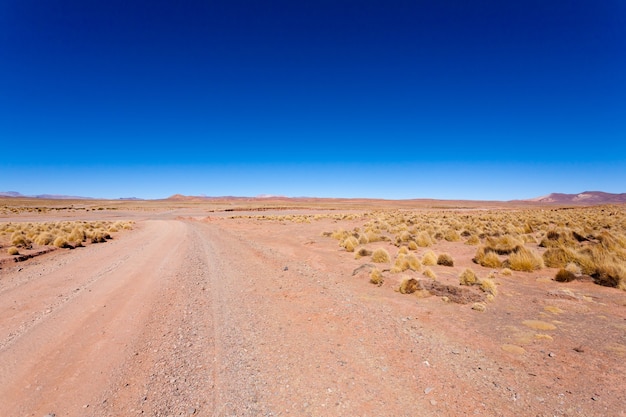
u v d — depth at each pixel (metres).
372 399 4.23
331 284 10.27
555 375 4.79
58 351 5.61
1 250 15.98
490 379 4.68
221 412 3.99
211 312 7.66
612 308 7.78
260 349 5.69
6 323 6.92
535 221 28.83
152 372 4.91
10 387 4.54
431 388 4.47
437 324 6.84
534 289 9.53
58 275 11.51
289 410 4.01
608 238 14.13
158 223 42.06
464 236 21.70
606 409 3.98
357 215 50.53
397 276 10.91
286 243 20.66
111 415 3.94
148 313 7.54
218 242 21.38
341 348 5.73
